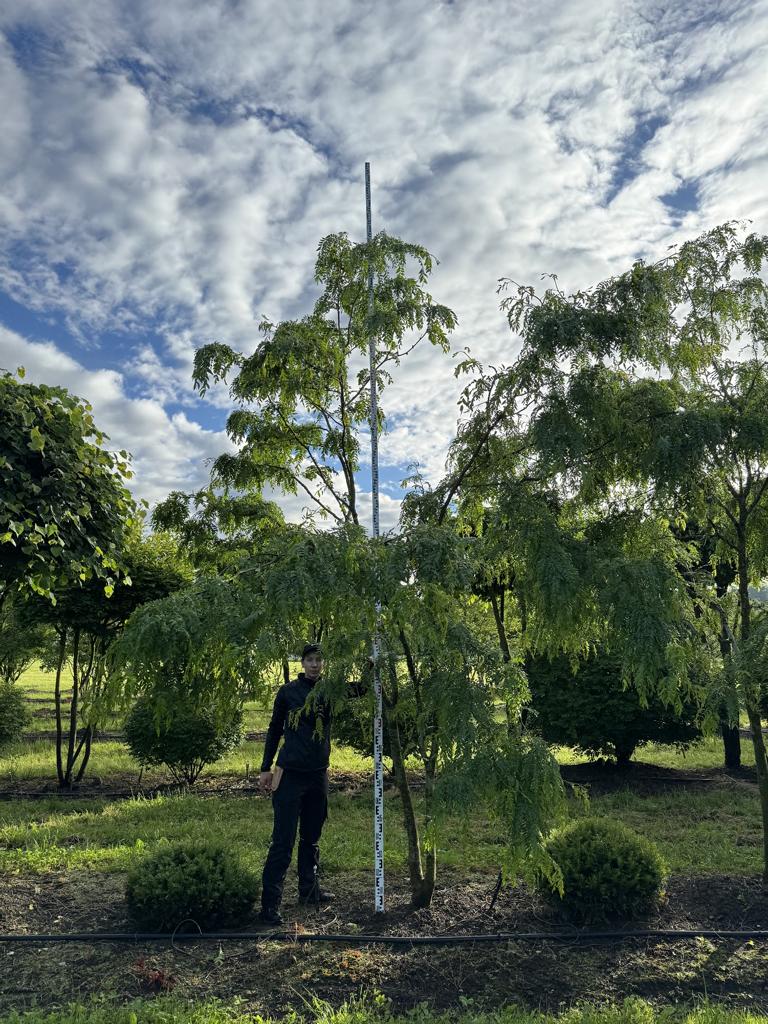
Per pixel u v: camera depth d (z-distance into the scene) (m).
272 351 5.88
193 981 4.13
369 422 5.96
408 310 5.49
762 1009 3.87
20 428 6.18
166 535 11.50
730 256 6.01
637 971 4.35
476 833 7.62
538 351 5.09
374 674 5.12
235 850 5.70
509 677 4.61
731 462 5.87
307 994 3.98
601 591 4.89
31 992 4.00
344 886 5.91
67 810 9.59
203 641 4.55
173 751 10.90
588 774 11.59
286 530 6.68
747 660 5.34
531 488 5.48
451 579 4.47
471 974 4.27
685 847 7.15
